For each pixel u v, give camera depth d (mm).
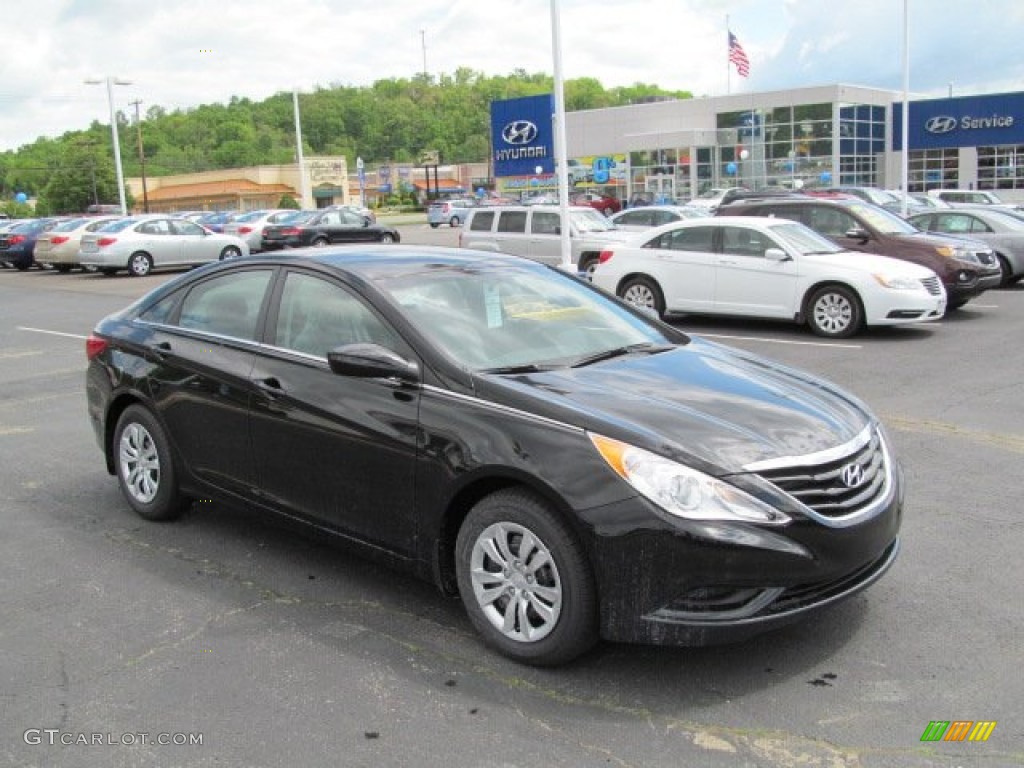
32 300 20484
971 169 49188
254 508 5016
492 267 5199
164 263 26766
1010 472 6379
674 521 3484
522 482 3814
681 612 3535
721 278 13273
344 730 3451
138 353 5633
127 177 107688
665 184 54469
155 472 5664
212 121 132500
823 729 3391
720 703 3576
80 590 4750
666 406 3918
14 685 3832
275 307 5000
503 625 3930
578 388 4051
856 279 12203
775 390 4258
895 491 4047
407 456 4160
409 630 4246
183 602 4582
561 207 17656
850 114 49375
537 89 114062
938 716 3455
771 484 3578
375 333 4500
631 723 3455
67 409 9250
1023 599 4398
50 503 6176
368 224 31922
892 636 4062
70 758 3320
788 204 15102
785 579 3508
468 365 4219
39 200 109562
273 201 93375
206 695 3721
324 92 137000
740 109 51750
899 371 10094
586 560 3656
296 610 4473
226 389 5012
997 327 12984
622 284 14250
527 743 3348
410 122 137375
